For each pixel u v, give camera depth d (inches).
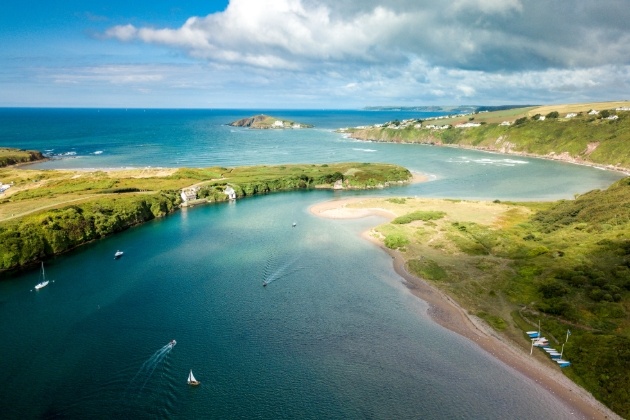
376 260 4682.6
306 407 2443.4
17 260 4503.0
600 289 3457.2
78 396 2507.4
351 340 3105.3
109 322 3334.2
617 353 2706.7
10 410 2394.2
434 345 3051.2
